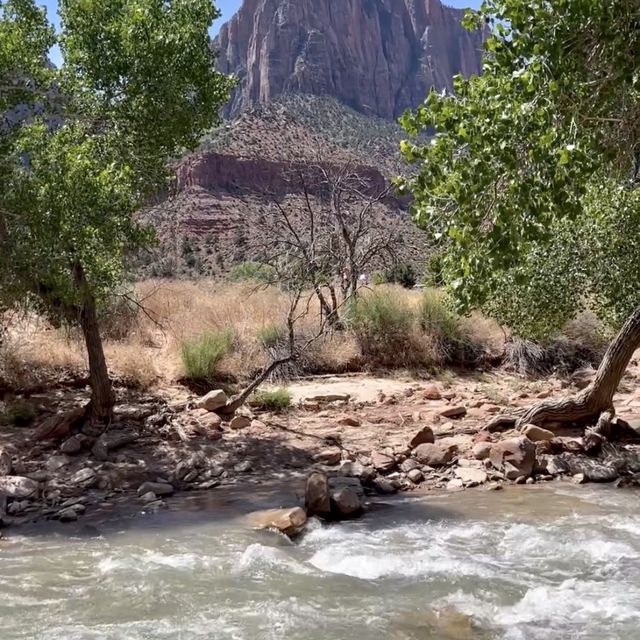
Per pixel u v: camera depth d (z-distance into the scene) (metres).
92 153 8.80
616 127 5.66
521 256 4.59
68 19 9.02
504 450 8.35
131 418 9.76
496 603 4.88
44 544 6.10
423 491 7.81
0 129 7.96
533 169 3.99
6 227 7.64
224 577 5.32
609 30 4.28
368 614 4.68
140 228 8.63
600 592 5.02
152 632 4.40
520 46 4.26
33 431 9.30
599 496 7.52
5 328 9.70
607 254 10.00
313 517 6.73
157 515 6.92
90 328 9.13
